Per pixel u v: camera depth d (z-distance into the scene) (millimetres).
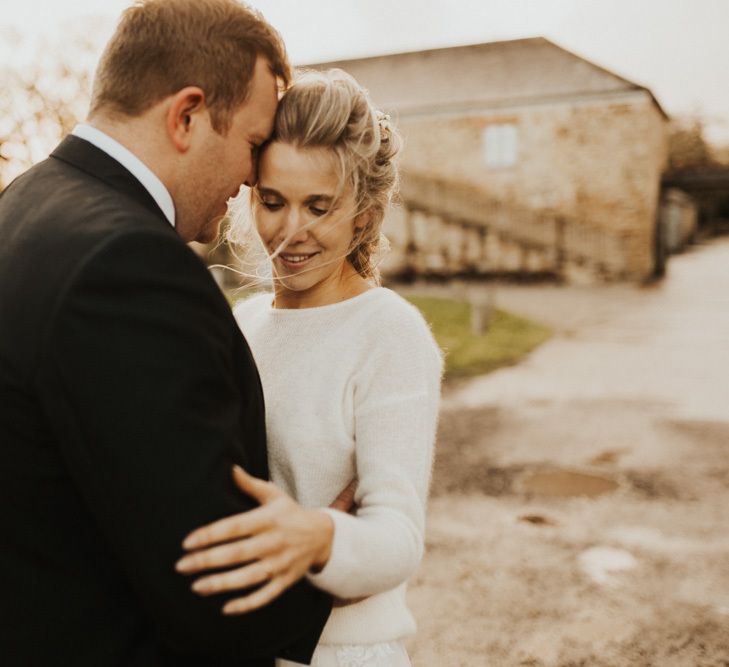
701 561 3758
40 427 917
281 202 1266
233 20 1134
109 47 1120
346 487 1266
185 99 1089
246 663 1117
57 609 968
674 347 10750
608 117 22234
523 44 25609
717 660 2906
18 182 1141
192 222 1177
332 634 1281
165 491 860
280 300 1432
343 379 1253
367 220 1358
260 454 1124
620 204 22266
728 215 45688
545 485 4949
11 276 961
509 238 23188
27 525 961
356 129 1232
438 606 3348
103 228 926
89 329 872
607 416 6840
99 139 1093
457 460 5555
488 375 8977
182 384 891
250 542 885
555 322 13656
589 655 2949
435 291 20000
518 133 23094
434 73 26109
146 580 876
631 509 4488
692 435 6152
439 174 24094
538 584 3539
